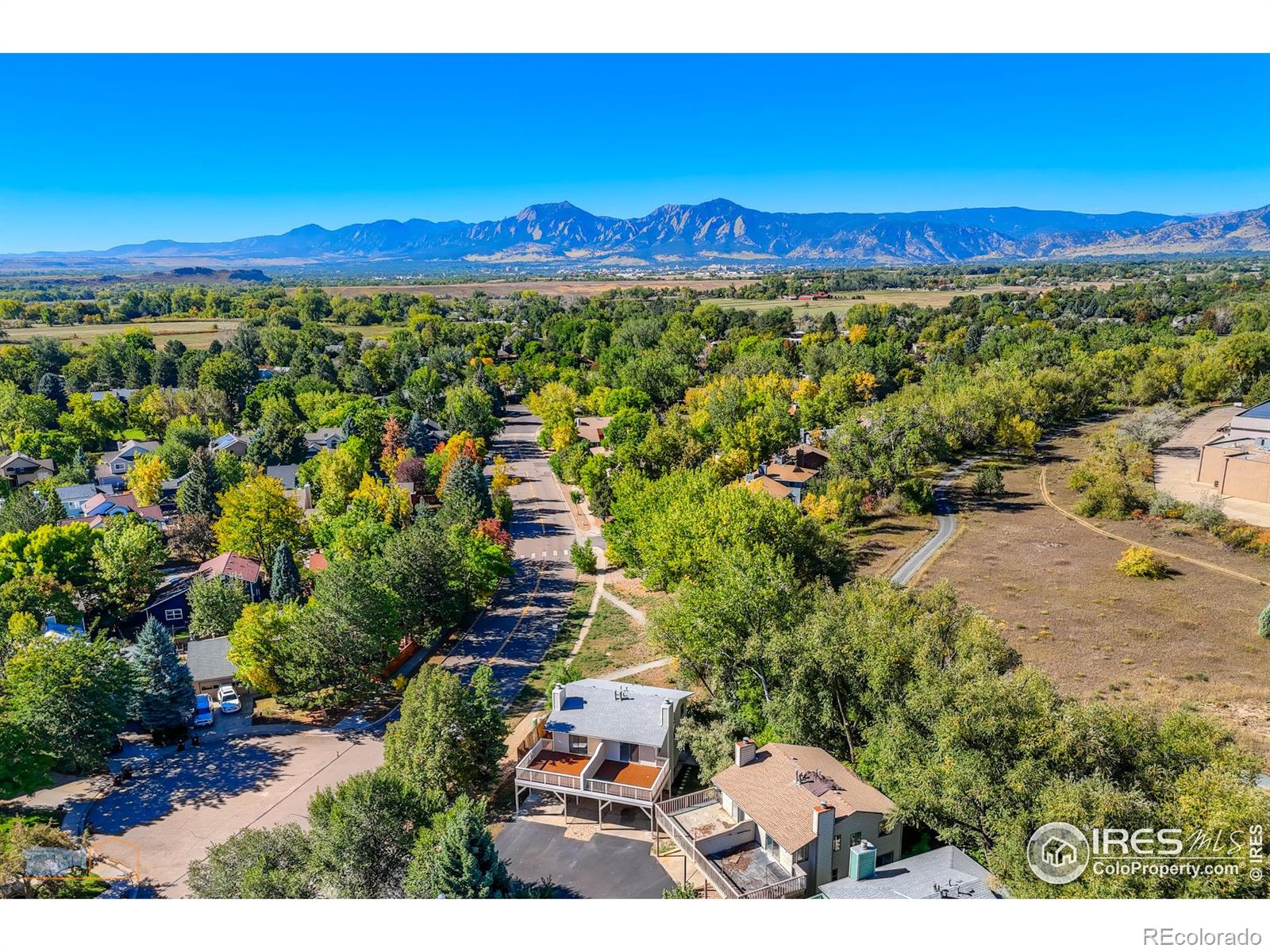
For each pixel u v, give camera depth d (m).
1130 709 36.44
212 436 141.38
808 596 53.69
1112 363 154.12
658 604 76.19
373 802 36.03
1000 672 43.94
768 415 116.56
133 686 52.84
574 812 44.66
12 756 44.81
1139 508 94.31
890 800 36.31
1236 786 30.19
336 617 57.59
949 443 118.25
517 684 62.16
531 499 117.38
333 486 105.75
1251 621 64.81
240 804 47.50
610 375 184.62
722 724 46.16
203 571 80.75
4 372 172.62
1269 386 136.38
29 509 87.38
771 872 34.69
